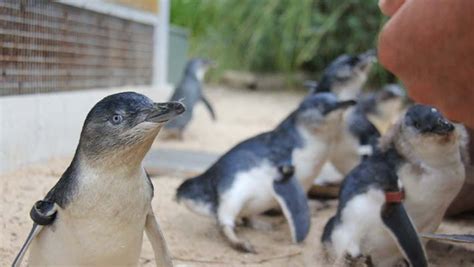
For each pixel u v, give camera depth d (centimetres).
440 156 184
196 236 200
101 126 156
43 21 237
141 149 157
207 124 407
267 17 666
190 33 725
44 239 159
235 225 208
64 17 248
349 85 243
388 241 184
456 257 193
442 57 171
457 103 174
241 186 199
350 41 646
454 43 169
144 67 362
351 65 242
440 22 170
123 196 157
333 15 635
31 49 232
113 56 305
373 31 636
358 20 635
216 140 341
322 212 220
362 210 182
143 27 355
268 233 206
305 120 204
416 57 174
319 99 204
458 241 181
